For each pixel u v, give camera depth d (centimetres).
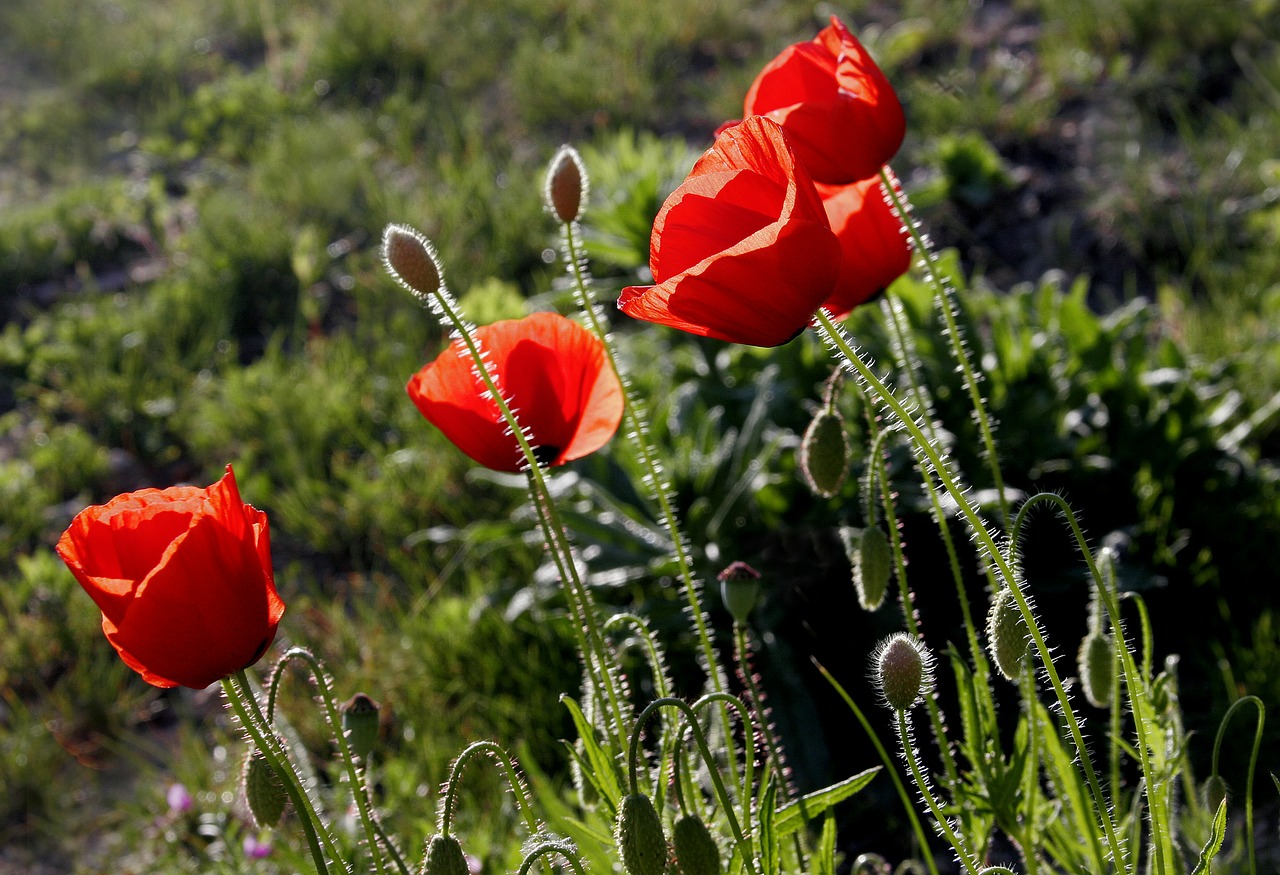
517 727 309
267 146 695
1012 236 532
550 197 150
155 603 116
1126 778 269
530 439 156
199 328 541
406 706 323
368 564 408
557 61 722
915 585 316
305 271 543
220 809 291
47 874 308
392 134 694
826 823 152
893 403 121
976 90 619
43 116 766
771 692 297
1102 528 331
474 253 569
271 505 439
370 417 466
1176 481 339
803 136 146
